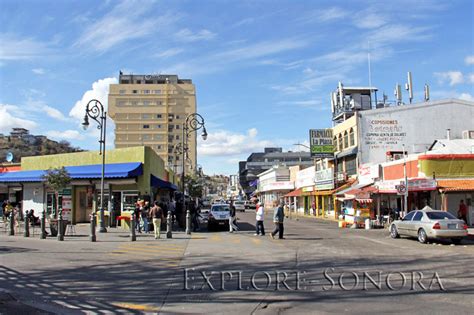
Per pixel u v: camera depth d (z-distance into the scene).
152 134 113.56
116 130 113.62
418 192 30.48
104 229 24.34
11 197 34.12
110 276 10.98
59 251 15.81
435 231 18.86
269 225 33.84
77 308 7.91
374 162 40.72
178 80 123.38
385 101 50.56
